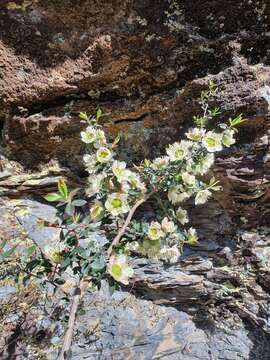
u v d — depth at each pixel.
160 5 1.89
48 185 2.06
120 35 1.93
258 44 1.86
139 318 1.83
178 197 1.43
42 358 1.65
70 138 2.06
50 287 1.81
